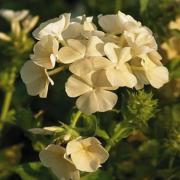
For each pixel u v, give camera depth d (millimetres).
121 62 319
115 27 340
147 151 429
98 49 321
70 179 334
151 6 442
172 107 426
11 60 468
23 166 385
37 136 383
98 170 366
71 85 319
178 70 431
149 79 328
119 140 366
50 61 323
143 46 322
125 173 435
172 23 435
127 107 356
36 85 330
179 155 404
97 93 318
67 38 333
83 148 323
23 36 454
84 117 345
